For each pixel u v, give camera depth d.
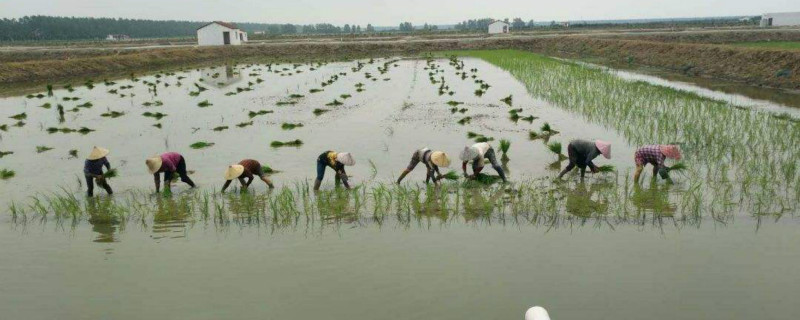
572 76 27.91
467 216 9.07
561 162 12.48
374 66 41.06
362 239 8.23
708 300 6.10
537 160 12.70
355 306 6.15
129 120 19.36
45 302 6.46
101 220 9.32
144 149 14.96
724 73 27.77
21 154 14.51
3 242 8.41
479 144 10.65
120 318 6.03
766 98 20.91
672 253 7.39
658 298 6.16
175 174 11.85
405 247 7.87
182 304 6.30
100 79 34.09
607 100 20.09
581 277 6.73
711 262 7.08
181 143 15.61
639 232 8.19
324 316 5.95
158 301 6.40
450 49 58.25
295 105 22.14
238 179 11.19
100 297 6.54
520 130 16.17
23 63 34.44
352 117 19.14
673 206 9.20
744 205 9.11
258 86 29.02
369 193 10.42
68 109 21.94
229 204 10.00
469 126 16.98
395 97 23.73
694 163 11.60
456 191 10.32
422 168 12.35
